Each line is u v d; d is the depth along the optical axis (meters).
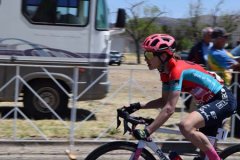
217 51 10.23
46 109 12.05
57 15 11.88
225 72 9.84
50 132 10.21
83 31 12.02
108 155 6.61
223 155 6.15
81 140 9.46
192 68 5.79
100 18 12.14
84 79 11.98
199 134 5.62
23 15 11.74
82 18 12.02
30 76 11.85
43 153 8.98
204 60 11.28
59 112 12.16
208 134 5.99
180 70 5.62
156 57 5.61
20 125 10.84
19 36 11.76
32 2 11.76
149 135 5.50
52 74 11.92
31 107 11.97
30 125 10.88
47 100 12.08
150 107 6.01
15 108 9.75
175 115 12.59
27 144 9.22
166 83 5.86
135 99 15.75
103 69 11.48
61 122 11.37
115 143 5.88
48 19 11.86
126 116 5.71
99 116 12.52
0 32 11.67
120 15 12.64
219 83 5.97
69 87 12.14
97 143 9.52
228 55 10.24
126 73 22.62
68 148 9.30
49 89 12.07
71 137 9.42
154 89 19.28
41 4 11.80
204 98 5.90
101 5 12.19
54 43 11.91
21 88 11.72
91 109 13.65
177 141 9.60
